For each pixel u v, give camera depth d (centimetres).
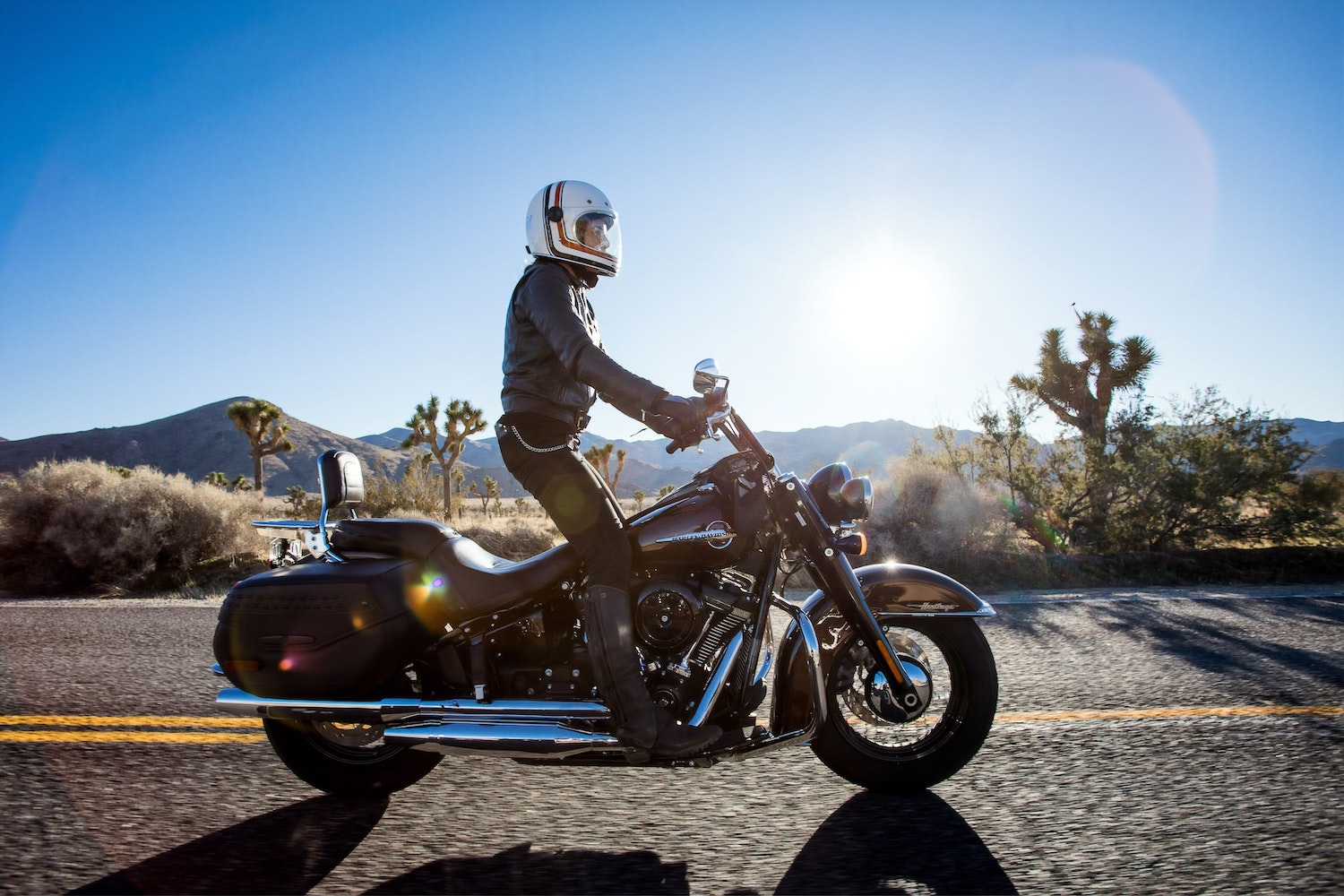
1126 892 236
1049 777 327
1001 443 1304
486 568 305
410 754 324
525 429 300
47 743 375
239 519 1108
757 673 301
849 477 322
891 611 320
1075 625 650
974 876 247
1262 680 473
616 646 283
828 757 317
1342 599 777
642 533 298
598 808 305
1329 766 334
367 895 240
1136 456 1203
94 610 766
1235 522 1154
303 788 326
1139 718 401
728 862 260
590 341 290
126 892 241
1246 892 235
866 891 240
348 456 332
